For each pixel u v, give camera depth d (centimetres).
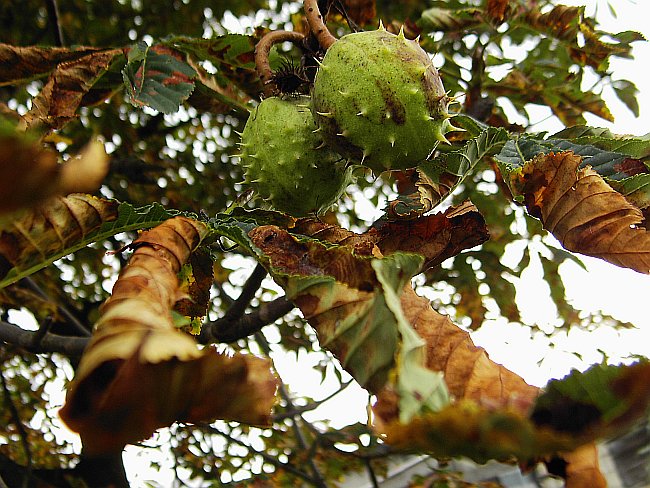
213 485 69
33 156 8
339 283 15
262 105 25
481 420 10
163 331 12
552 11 41
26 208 9
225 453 69
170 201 70
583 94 43
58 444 71
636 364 10
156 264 15
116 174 64
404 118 21
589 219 20
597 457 13
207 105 35
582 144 24
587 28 41
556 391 11
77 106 27
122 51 28
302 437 64
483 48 42
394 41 22
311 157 24
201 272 21
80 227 17
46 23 67
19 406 74
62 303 67
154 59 28
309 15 24
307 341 68
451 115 23
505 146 24
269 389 12
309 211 25
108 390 11
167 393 11
